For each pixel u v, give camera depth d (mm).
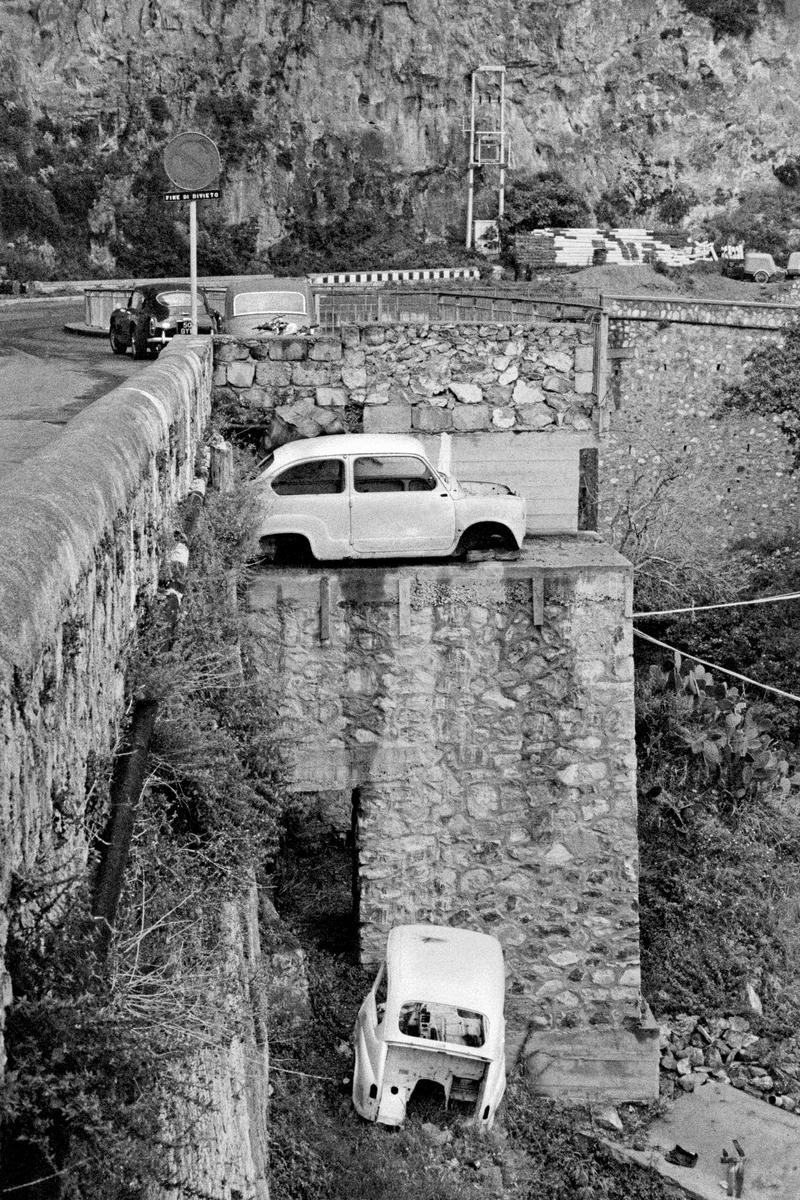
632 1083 15266
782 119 75688
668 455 25750
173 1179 4969
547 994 15398
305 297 22422
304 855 18406
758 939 18484
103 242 67750
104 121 68875
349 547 14719
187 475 11031
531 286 52500
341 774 14938
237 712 9422
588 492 17734
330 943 16312
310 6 69438
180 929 6066
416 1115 13508
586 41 72812
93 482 5980
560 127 73062
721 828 20344
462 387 17359
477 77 70625
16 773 3994
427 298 23672
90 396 14641
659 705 21516
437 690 14859
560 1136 14594
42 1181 3768
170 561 8664
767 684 24156
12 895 4012
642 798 20594
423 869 15211
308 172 69938
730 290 57656
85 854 5031
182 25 69000
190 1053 4961
